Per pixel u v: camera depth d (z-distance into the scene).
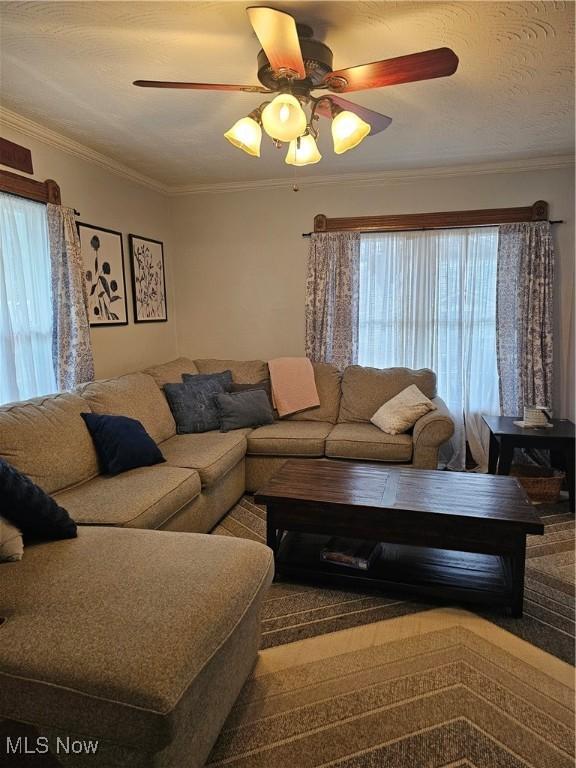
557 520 3.09
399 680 1.76
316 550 2.52
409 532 2.16
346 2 1.73
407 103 2.64
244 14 1.78
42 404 2.48
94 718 1.14
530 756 1.46
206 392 3.69
